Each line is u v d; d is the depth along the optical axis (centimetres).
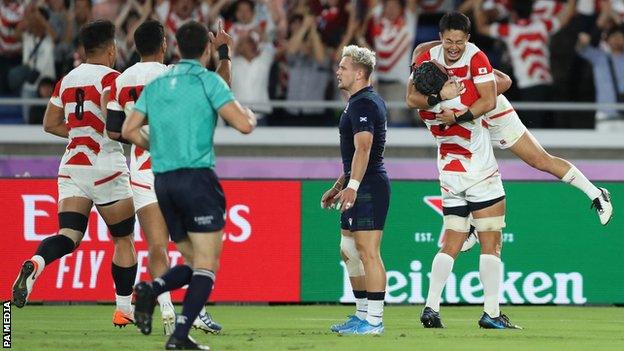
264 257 4031
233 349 2472
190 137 2330
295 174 4844
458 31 2948
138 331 3003
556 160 3375
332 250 4041
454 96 2978
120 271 3016
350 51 2800
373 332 2875
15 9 5194
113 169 2941
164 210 2383
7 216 3981
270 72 5112
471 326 3234
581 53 5138
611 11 5138
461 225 3138
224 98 2331
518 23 5091
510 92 5125
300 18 5103
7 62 5253
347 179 2847
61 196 2975
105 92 2770
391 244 4047
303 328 3152
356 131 2745
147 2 5050
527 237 4072
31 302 4038
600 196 3375
